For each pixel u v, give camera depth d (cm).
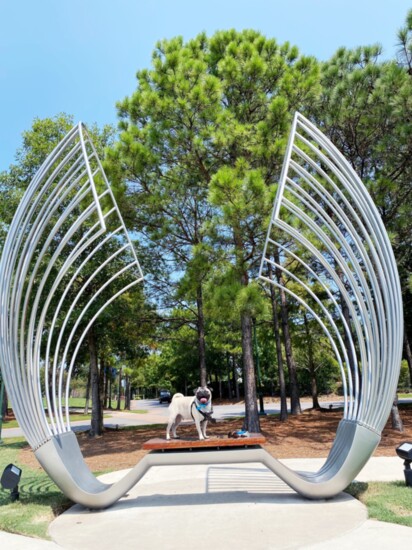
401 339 492
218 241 939
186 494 564
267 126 944
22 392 501
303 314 1795
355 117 1027
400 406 1823
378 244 514
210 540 389
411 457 538
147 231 1179
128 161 984
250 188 796
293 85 980
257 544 374
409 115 923
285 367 3047
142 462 505
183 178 1108
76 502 504
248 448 512
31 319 518
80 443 1220
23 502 542
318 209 554
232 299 833
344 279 1307
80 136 527
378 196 1003
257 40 1101
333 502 495
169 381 4300
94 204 536
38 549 387
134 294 1322
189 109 945
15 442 1364
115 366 2783
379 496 503
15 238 536
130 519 465
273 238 889
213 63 1170
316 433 1123
